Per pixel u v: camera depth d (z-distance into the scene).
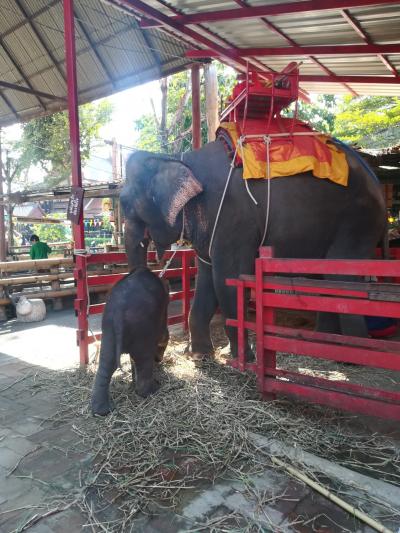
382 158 7.38
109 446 2.86
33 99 9.78
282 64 6.73
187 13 5.10
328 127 17.73
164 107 13.06
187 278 5.62
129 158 4.02
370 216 4.09
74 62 4.42
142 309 3.28
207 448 2.78
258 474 2.55
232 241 3.89
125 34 7.17
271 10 4.65
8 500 2.38
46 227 22.16
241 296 3.35
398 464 2.62
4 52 8.94
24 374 4.34
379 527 2.09
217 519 2.18
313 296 2.91
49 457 2.79
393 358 2.65
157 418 3.13
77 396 3.71
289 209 3.80
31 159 17.56
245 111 3.92
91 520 2.20
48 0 7.27
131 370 3.83
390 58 5.91
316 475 2.50
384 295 2.63
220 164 3.92
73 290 7.99
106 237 23.14
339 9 4.33
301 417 3.10
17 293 7.54
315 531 2.10
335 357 2.86
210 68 7.55
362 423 3.09
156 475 2.54
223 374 3.96
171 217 3.71
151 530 2.13
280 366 4.22
